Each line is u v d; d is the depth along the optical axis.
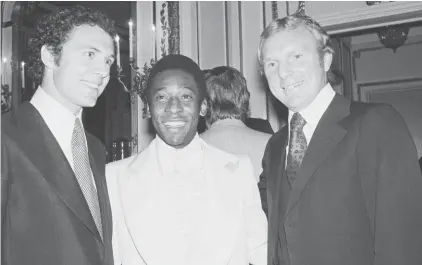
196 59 4.88
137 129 4.75
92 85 1.68
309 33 1.85
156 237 1.76
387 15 4.01
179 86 1.76
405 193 1.57
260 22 4.66
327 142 1.76
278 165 1.96
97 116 6.48
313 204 1.74
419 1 3.88
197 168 1.88
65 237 1.53
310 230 1.73
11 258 1.48
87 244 1.57
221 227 1.79
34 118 1.62
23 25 5.27
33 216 1.50
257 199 1.96
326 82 1.93
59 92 1.68
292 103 1.86
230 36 4.77
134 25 4.93
